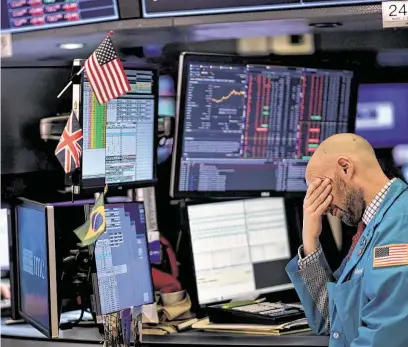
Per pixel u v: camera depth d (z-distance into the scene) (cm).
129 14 335
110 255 313
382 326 240
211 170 356
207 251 355
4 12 348
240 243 362
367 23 334
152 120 337
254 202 366
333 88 360
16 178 362
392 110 376
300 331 324
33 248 329
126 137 326
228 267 358
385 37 352
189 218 353
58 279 315
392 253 245
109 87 290
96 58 289
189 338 322
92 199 369
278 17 327
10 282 354
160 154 365
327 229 371
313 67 355
